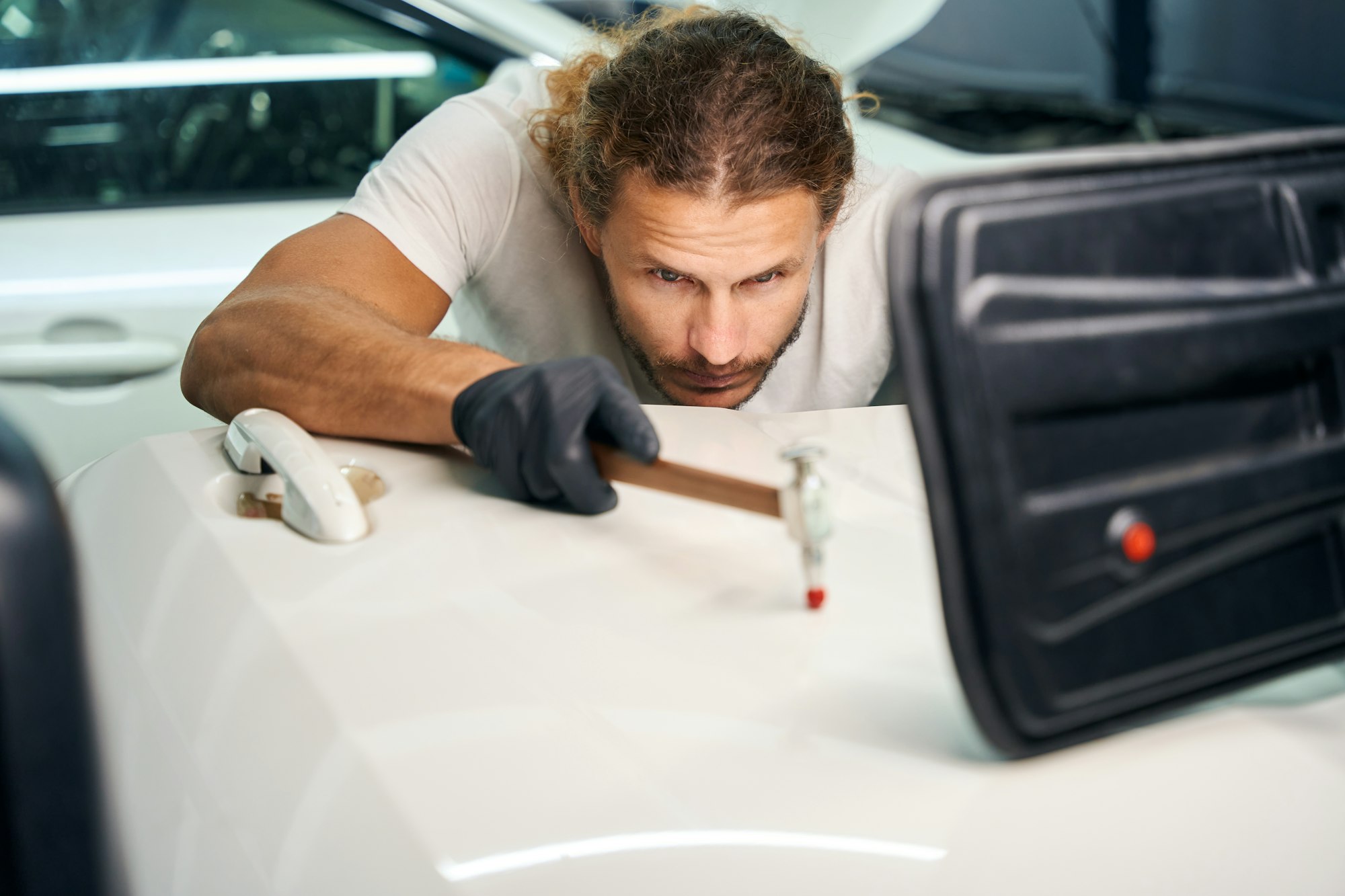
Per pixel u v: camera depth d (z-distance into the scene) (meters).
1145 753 0.43
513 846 0.39
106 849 0.29
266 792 0.43
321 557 0.58
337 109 1.66
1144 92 4.37
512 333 1.27
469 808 0.41
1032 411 0.39
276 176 1.66
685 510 0.64
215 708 0.48
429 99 1.67
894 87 1.95
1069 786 0.41
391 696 0.46
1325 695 0.47
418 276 1.10
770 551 0.59
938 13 4.16
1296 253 0.43
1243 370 0.42
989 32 4.27
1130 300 0.40
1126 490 0.40
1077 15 4.29
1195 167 0.42
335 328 0.82
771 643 0.50
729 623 0.52
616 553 0.58
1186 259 0.41
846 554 0.58
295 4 1.62
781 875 0.38
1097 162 0.40
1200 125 1.70
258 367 0.81
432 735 0.44
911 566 0.57
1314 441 0.44
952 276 0.38
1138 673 0.41
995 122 1.73
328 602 0.54
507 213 1.18
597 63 1.18
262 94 1.63
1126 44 4.33
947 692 0.47
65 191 1.61
